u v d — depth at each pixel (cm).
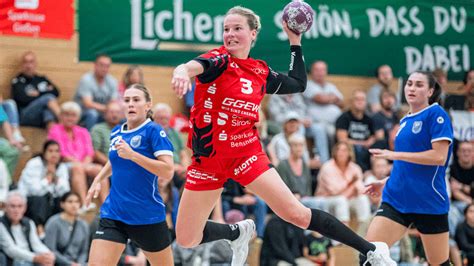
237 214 2158
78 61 2217
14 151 2117
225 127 1181
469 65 2598
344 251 2258
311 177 2397
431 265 1491
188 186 1234
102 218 1389
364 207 2292
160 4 2261
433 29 2572
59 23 2205
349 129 2470
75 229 1967
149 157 1407
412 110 1473
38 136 2227
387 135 2502
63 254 1948
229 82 1169
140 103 1415
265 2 2345
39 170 2042
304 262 2130
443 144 1412
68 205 1956
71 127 2164
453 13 2588
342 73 2497
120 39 2239
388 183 1477
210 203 1242
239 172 1200
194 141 1212
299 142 2283
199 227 1255
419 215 1445
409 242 2264
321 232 1233
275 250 2108
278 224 2119
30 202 2009
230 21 1188
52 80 2297
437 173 1438
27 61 2228
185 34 2284
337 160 2316
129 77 2228
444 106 2561
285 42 2362
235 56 1191
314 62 2477
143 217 1379
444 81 2559
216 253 2059
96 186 1425
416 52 2558
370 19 2514
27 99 2217
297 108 2472
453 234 2361
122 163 1384
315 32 2467
